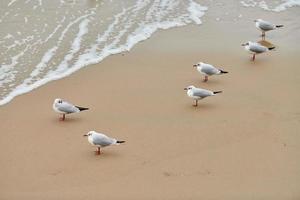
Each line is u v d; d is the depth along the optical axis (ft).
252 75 55.16
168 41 64.18
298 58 60.03
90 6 76.13
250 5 78.84
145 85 52.60
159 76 54.75
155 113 47.06
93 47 62.13
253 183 36.91
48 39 63.93
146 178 37.45
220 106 48.42
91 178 37.40
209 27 69.36
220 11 75.97
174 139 42.65
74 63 57.62
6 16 70.49
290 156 40.24
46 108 47.85
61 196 35.32
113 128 44.37
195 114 46.88
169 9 76.28
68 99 49.34
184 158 39.96
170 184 36.73
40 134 43.42
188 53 60.64
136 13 74.13
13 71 55.06
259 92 51.19
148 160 39.68
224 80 53.88
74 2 77.51
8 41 62.64
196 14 74.28
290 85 52.90
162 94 50.75
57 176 37.63
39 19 70.08
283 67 57.41
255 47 58.23
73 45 62.49
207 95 48.01
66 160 39.70
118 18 71.87
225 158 39.96
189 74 55.26
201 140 42.52
